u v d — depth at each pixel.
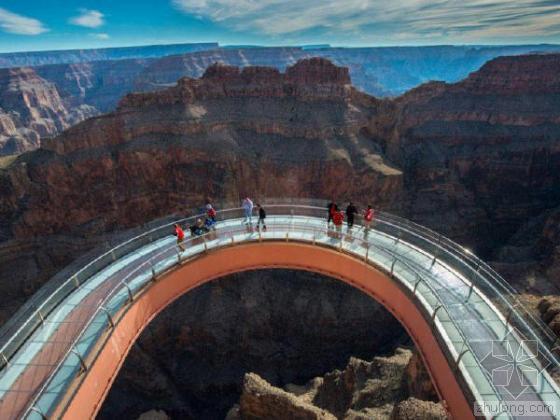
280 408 38.44
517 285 58.75
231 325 65.75
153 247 31.38
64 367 19.19
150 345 62.91
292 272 70.31
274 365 63.78
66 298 24.73
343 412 42.50
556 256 59.81
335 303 66.69
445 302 22.75
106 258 29.06
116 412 56.12
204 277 30.67
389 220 34.12
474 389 17.02
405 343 59.69
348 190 79.50
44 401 17.59
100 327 21.80
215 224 33.03
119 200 76.44
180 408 57.69
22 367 19.44
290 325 66.44
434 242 29.25
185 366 63.69
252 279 69.50
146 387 58.53
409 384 38.50
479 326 20.92
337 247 29.80
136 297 24.69
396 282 25.50
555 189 95.62
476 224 89.62
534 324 22.80
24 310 23.39
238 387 61.25
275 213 37.28
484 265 25.20
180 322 64.88
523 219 92.19
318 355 64.62
